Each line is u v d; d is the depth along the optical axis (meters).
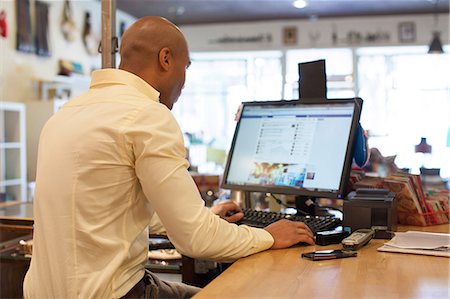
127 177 1.39
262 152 2.12
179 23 10.33
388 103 9.93
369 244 1.58
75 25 7.71
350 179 2.04
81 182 1.37
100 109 1.42
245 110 2.24
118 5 8.85
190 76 10.73
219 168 6.23
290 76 10.16
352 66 9.93
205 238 1.36
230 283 1.17
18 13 6.39
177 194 1.35
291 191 1.96
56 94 6.97
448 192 2.19
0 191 5.85
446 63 9.72
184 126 10.72
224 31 10.30
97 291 1.35
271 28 10.13
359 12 9.44
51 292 1.38
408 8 9.14
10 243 2.19
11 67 6.29
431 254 1.42
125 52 1.57
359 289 1.12
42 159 1.44
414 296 1.06
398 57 9.95
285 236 1.54
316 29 9.96
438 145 8.45
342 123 1.90
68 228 1.37
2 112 6.02
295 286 1.14
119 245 1.39
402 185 1.89
